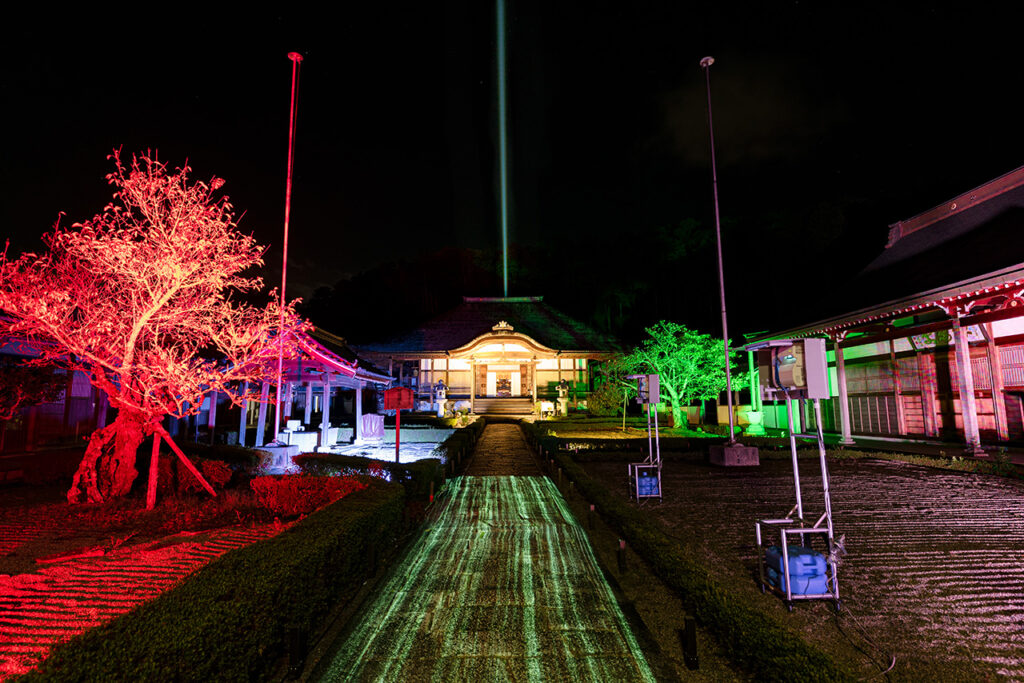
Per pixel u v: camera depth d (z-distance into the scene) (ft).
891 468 44.11
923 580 18.92
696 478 41.11
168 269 33.14
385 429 87.25
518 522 31.04
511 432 86.63
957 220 61.57
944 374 57.72
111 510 33.12
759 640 13.39
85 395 51.44
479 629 16.81
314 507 31.04
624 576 21.47
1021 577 19.11
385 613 18.12
